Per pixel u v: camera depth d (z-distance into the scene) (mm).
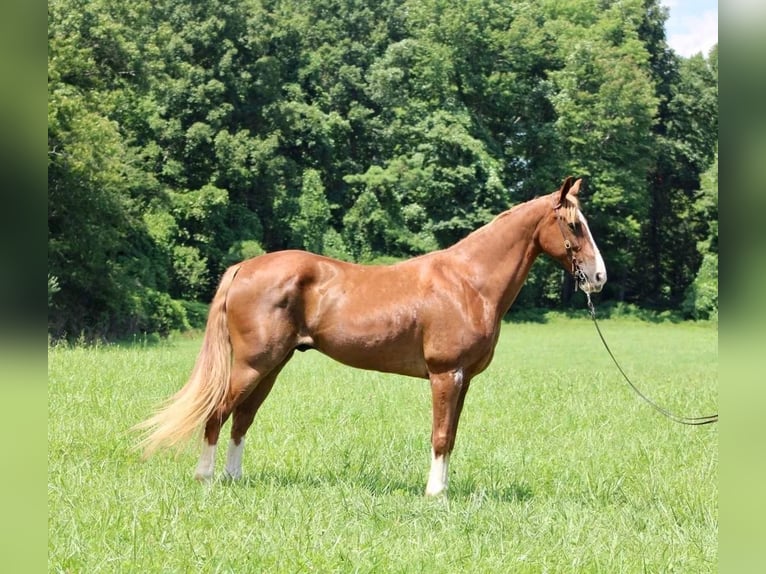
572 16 58094
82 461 7051
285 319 6984
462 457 8516
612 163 51938
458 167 49406
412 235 48781
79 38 28547
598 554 5344
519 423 10602
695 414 11859
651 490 7324
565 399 13070
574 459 8516
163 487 6363
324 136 47531
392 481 7348
